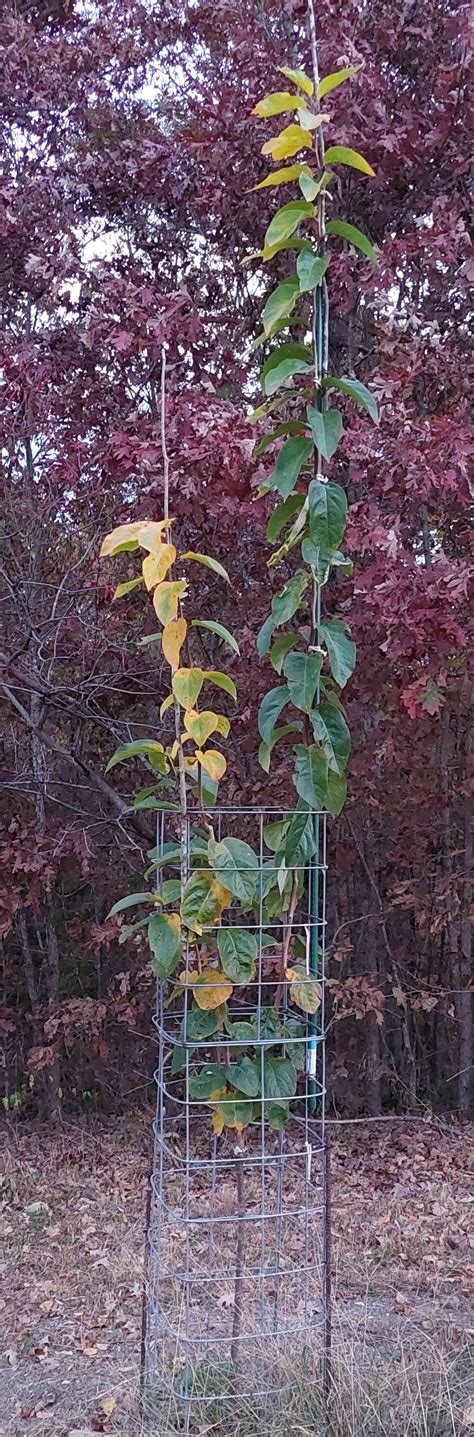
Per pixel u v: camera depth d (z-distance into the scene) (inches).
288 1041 88.4
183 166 186.7
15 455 183.2
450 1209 167.6
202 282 193.5
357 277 173.0
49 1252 152.5
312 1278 118.2
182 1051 91.3
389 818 213.5
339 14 171.9
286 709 171.2
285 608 89.6
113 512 178.5
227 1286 126.0
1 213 179.0
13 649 189.5
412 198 186.2
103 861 215.8
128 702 200.1
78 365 179.9
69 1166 194.5
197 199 183.9
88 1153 201.9
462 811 214.2
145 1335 98.8
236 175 181.5
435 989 220.7
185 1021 87.1
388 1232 154.8
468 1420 93.6
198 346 180.4
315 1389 94.8
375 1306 124.6
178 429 156.7
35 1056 205.3
